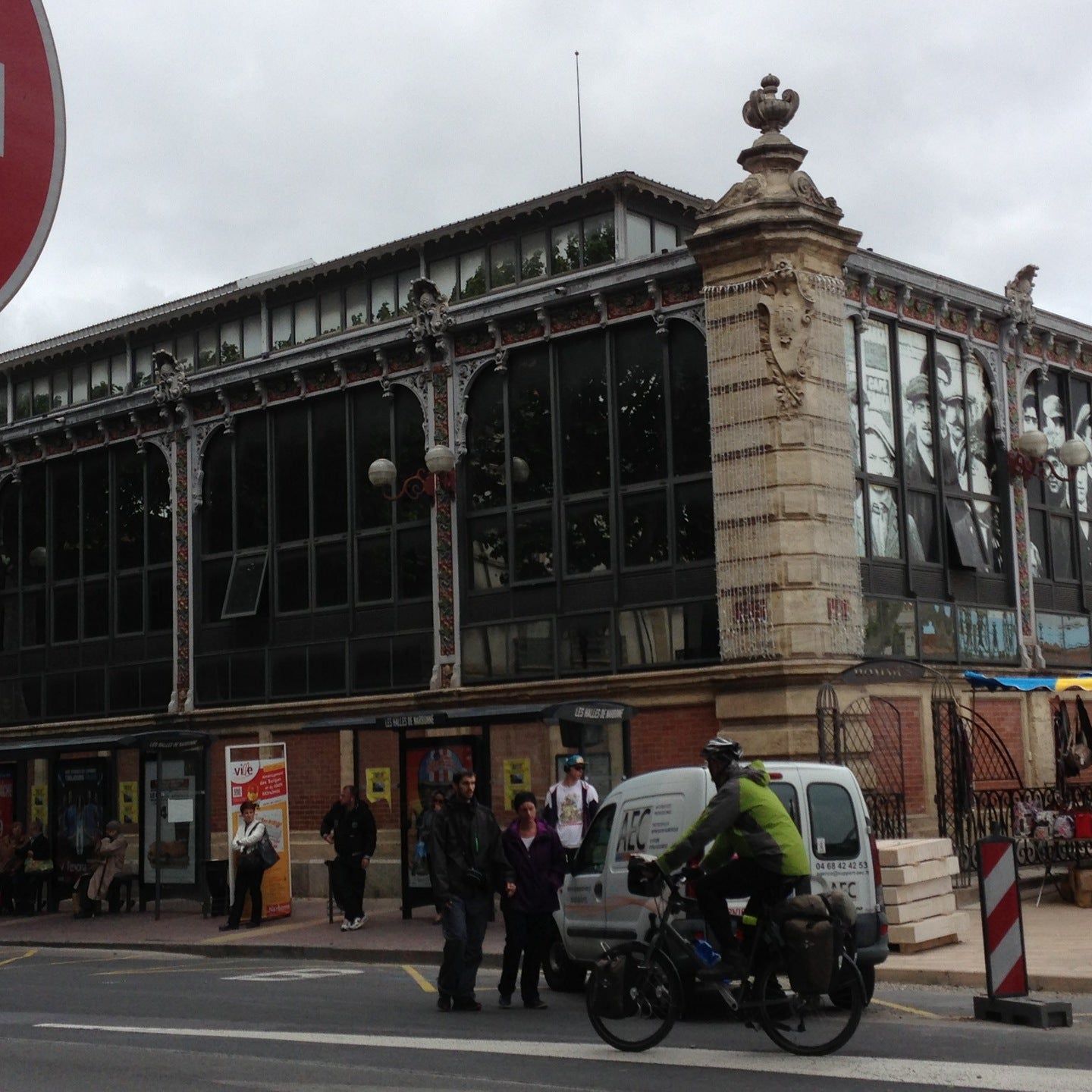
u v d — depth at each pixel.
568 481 23.48
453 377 24.97
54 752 27.02
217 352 30.00
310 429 27.03
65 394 32.50
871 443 22.69
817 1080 7.96
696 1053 9.16
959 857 20.27
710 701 21.30
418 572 25.30
